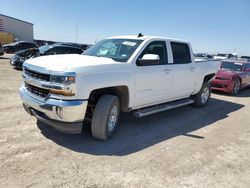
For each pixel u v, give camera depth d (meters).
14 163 3.66
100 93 4.79
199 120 6.68
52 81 4.09
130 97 5.02
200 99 7.92
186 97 7.24
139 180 3.52
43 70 4.19
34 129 4.97
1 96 7.45
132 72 4.95
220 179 3.76
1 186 3.12
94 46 6.07
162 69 5.75
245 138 5.59
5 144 4.24
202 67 7.44
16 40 42.84
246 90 13.09
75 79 4.01
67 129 4.21
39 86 4.25
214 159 4.39
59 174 3.49
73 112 4.06
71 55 5.29
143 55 5.30
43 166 3.65
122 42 5.61
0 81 9.94
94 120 4.56
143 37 5.67
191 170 3.93
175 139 5.16
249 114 7.80
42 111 4.25
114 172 3.66
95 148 4.39
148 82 5.38
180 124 6.19
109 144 4.62
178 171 3.86
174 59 6.29
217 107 8.41
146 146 4.68
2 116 5.61
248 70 12.01
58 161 3.83
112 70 4.55
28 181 3.27
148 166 3.93
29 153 4.00
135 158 4.16
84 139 4.73
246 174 3.99
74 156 4.04
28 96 4.52
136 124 5.89
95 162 3.90
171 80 6.11
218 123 6.56
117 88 4.90
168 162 4.12
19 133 4.73
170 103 6.60
